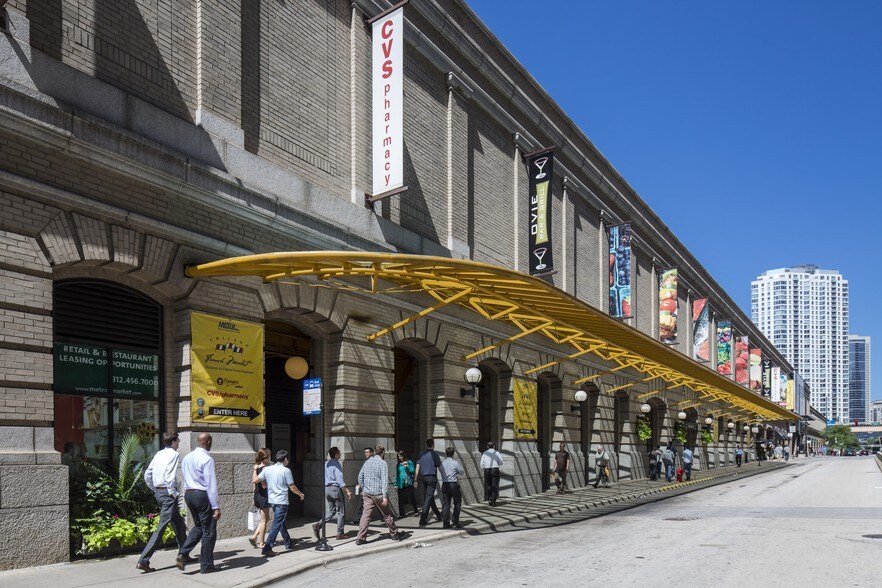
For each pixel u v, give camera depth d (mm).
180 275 12008
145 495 11438
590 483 29219
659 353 23219
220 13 13422
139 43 11844
